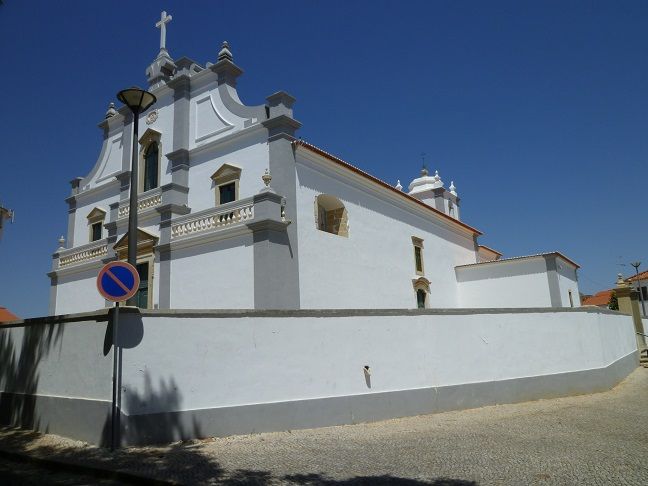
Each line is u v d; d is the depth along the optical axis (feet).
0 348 35.83
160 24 71.87
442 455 25.41
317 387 32.14
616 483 21.04
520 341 43.42
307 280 52.90
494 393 40.24
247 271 49.83
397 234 71.97
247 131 56.18
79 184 79.00
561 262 84.84
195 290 53.57
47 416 30.04
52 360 30.89
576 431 31.09
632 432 30.83
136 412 26.45
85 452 25.40
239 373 29.71
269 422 29.94
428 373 37.17
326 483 20.98
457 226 91.15
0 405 34.22
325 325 33.24
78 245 75.56
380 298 64.80
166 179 63.36
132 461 23.68
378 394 34.19
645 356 79.46
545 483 21.07
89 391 27.73
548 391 43.88
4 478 22.75
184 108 63.36
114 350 26.50
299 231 53.06
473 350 40.16
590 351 49.52
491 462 24.16
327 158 57.82
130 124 71.87
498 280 84.17
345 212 61.67
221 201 57.62
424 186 115.75
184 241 55.11
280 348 31.30
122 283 27.25
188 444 26.81
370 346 34.81
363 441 28.30
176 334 28.25
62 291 72.43
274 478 21.49
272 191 50.03
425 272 77.41
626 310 81.51
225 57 61.57
